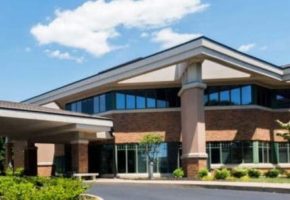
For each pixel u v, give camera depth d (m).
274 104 42.22
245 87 39.81
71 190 14.25
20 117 26.41
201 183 27.22
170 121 40.59
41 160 50.47
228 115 39.59
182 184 27.67
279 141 41.62
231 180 30.81
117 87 41.56
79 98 46.25
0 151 58.97
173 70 39.72
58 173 48.91
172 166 39.84
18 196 12.84
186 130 36.41
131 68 38.62
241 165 38.72
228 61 35.50
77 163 33.28
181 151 40.00
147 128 40.78
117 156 40.97
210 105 39.94
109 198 19.72
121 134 41.16
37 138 38.97
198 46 34.06
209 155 39.28
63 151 48.88
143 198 19.70
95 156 43.03
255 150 39.03
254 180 30.20
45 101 48.25
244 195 20.78
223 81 39.62
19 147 52.28
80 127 30.62
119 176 40.50
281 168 40.69
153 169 39.88
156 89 41.28
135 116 41.16
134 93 41.59
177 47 35.56
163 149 40.19
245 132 39.22
